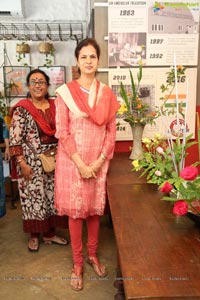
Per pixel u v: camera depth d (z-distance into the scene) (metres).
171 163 1.34
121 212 1.25
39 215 2.29
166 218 1.18
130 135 2.37
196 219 1.11
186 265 0.86
